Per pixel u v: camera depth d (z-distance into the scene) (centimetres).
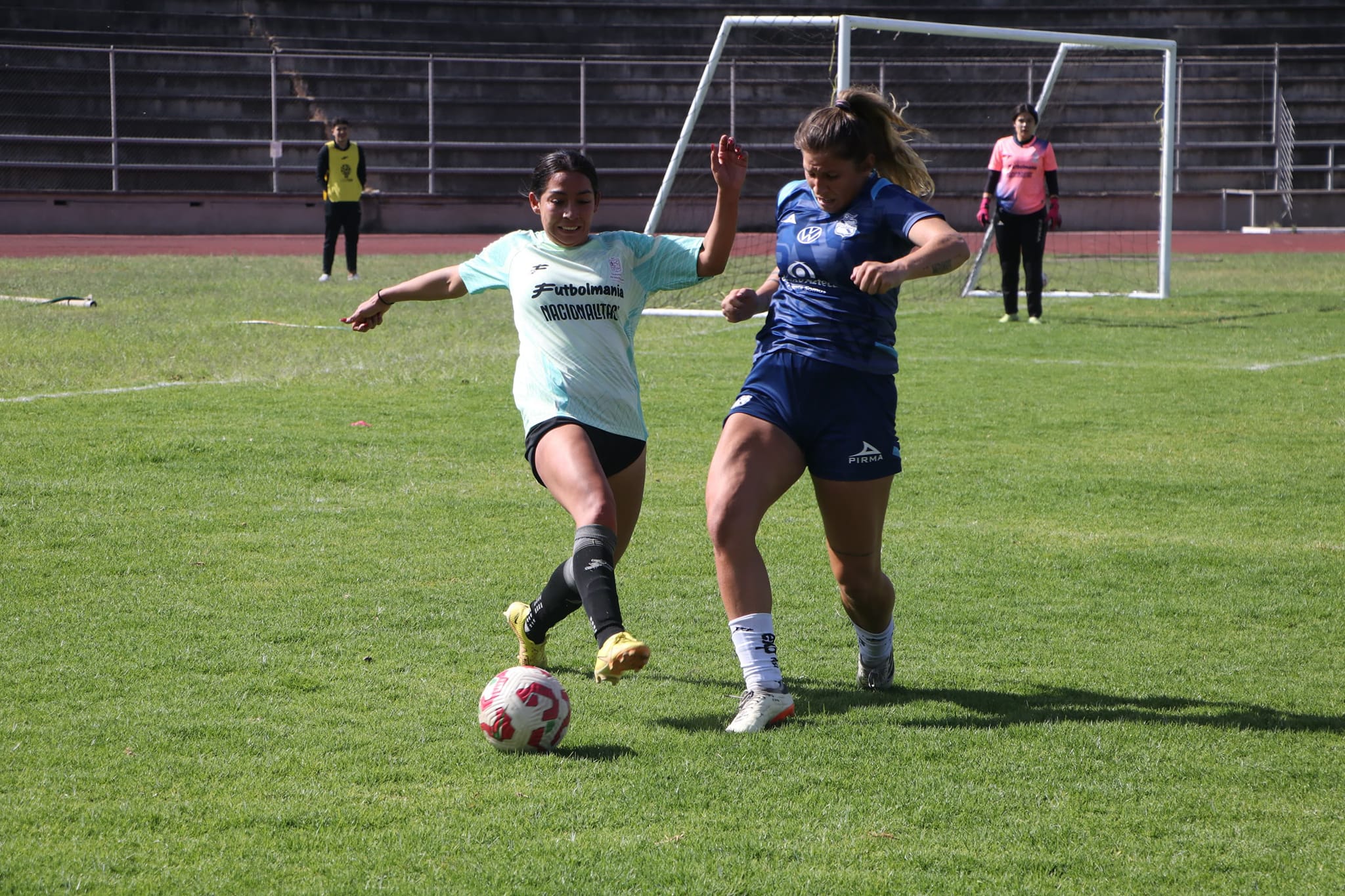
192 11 4922
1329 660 698
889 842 475
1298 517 1005
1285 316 2359
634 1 5281
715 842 472
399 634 716
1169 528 973
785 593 817
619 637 543
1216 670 680
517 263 651
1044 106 2572
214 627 717
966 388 1589
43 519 932
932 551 908
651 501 1035
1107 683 660
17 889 427
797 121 4972
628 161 4834
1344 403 1494
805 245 616
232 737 562
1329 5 5238
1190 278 3170
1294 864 461
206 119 4588
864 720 603
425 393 1499
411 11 5112
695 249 648
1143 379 1656
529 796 509
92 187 4416
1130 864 460
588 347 630
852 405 612
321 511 979
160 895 426
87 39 4675
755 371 629
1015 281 2272
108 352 1733
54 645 678
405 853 459
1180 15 5219
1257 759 558
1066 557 893
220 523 939
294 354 1769
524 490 1059
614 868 449
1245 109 5031
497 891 432
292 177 4594
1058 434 1320
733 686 653
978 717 608
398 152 4688
